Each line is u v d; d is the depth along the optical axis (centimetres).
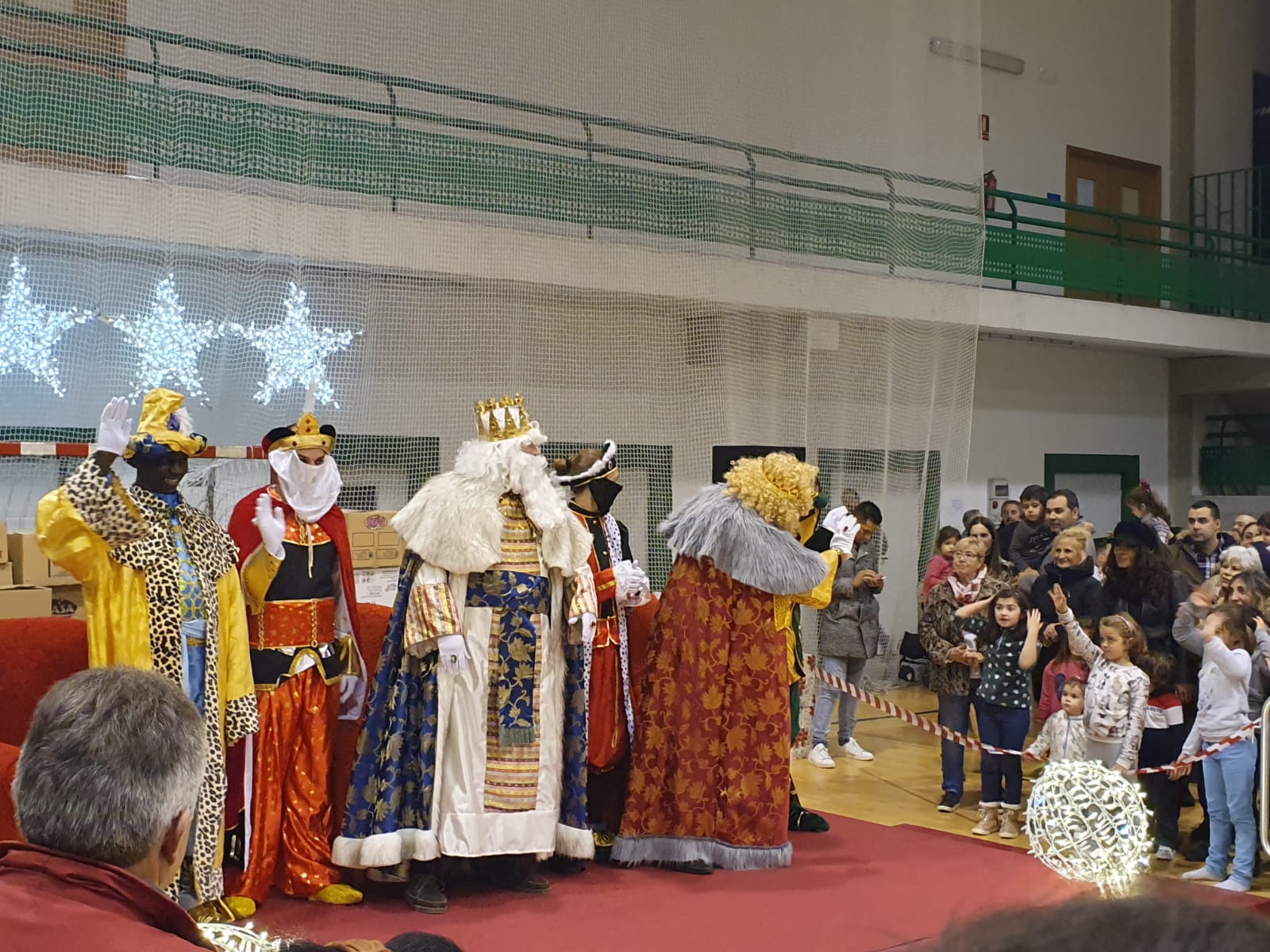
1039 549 804
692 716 429
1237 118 1436
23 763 161
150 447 341
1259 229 1420
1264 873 466
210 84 635
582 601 401
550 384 770
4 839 275
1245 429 1410
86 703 162
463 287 743
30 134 587
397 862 370
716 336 810
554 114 737
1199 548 721
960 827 534
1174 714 493
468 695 383
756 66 798
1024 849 474
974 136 854
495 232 719
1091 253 1180
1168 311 1235
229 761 373
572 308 779
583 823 401
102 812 155
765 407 818
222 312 669
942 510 840
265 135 651
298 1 661
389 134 688
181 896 341
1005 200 1214
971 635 552
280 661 373
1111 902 52
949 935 52
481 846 377
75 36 598
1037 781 310
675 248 775
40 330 611
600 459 438
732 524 428
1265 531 728
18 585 463
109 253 631
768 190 802
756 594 434
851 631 673
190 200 627
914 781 629
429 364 735
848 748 690
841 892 402
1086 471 1309
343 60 676
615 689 435
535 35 734
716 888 407
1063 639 529
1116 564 568
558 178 739
